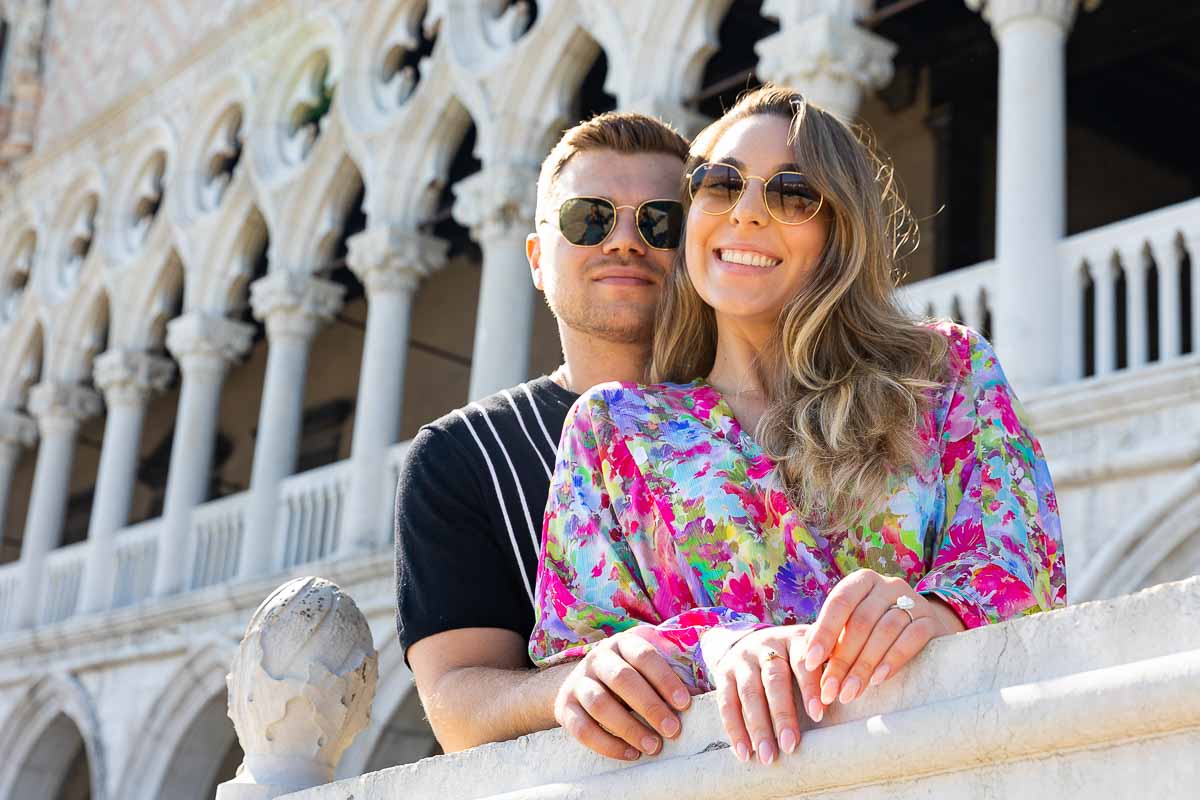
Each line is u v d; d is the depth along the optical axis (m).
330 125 15.60
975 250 14.29
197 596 15.20
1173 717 1.64
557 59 13.58
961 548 2.26
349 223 18.66
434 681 2.70
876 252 2.53
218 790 3.11
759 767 1.96
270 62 16.70
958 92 14.60
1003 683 1.82
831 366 2.46
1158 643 1.70
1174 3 13.48
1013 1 10.12
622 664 2.14
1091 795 1.71
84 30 20.19
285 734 3.12
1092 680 1.70
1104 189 15.49
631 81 12.52
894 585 2.00
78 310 18.98
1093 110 15.39
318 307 15.68
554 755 2.23
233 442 21.89
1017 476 2.31
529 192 13.55
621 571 2.39
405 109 14.78
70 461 19.02
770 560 2.30
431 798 2.41
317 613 3.21
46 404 18.84
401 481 2.97
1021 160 9.76
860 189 2.54
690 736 2.08
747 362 2.58
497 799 2.26
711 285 2.56
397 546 2.91
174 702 15.54
